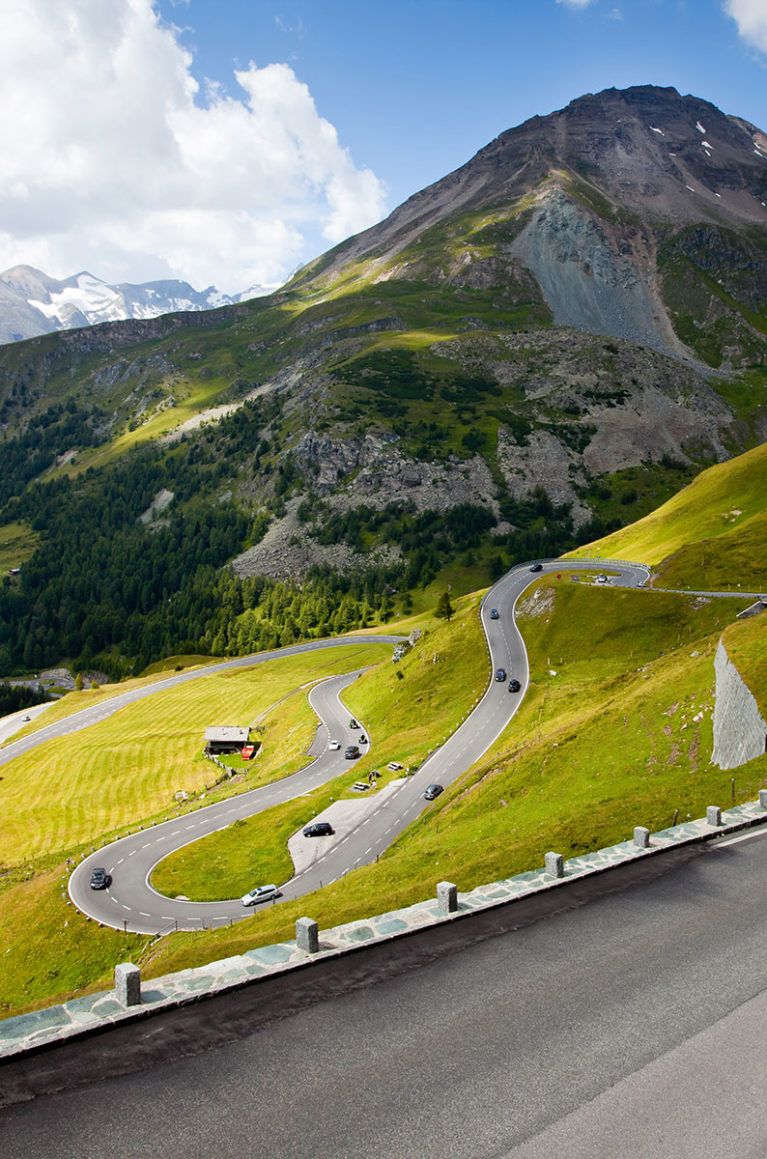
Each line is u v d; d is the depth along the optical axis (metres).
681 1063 11.97
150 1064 12.06
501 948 16.28
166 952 51.53
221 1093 11.27
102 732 141.75
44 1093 11.27
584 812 37.00
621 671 86.69
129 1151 10.01
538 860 30.66
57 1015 13.34
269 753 113.69
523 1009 13.73
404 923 17.55
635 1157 9.83
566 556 156.75
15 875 78.19
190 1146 10.11
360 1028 13.12
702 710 48.12
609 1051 12.33
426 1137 10.24
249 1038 12.81
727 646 49.97
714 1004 13.81
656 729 50.44
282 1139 10.24
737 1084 11.41
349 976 15.11
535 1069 11.84
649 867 20.95
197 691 159.88
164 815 89.00
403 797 73.38
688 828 23.89
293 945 16.38
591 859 21.64
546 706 80.00
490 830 48.25
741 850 21.95
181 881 68.00
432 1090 11.32
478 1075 11.69
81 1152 9.98
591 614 101.56
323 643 194.50
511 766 59.69
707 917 17.59
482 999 14.12
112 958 57.72
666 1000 13.98
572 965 15.48
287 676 162.25
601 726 56.59
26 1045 12.28
